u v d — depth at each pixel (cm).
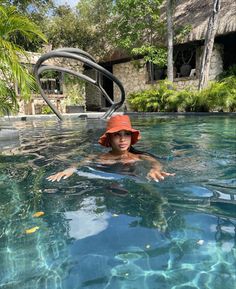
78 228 150
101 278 109
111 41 1700
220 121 735
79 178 236
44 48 1738
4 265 119
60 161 302
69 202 187
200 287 102
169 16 1348
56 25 1784
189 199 187
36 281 109
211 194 196
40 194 203
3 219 164
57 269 115
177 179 229
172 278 108
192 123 703
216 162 285
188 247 129
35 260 122
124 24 1537
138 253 125
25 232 147
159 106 1289
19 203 187
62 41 1845
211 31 1207
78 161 295
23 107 1396
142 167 261
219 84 1117
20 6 1612
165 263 117
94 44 1831
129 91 1728
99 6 1822
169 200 186
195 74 1442
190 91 1267
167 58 1423
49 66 547
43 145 414
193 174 243
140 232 144
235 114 918
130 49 1544
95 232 146
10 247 133
